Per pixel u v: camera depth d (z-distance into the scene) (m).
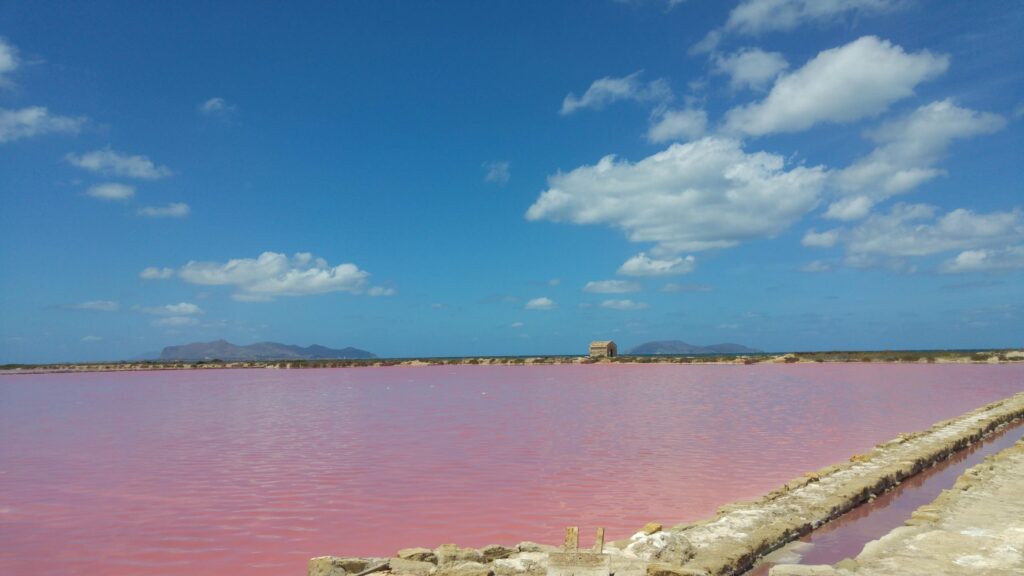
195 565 10.66
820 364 84.62
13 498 15.22
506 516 13.21
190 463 19.52
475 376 73.44
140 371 111.25
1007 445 20.58
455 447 21.78
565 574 8.22
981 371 63.75
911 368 71.50
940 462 17.81
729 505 12.41
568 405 36.19
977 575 8.40
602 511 13.46
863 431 24.28
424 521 12.95
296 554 11.14
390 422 29.38
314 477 17.19
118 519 13.32
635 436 23.59
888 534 10.22
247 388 57.03
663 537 9.49
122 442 24.12
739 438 22.80
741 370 75.44
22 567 10.66
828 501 12.52
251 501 14.67
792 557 10.07
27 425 29.94
